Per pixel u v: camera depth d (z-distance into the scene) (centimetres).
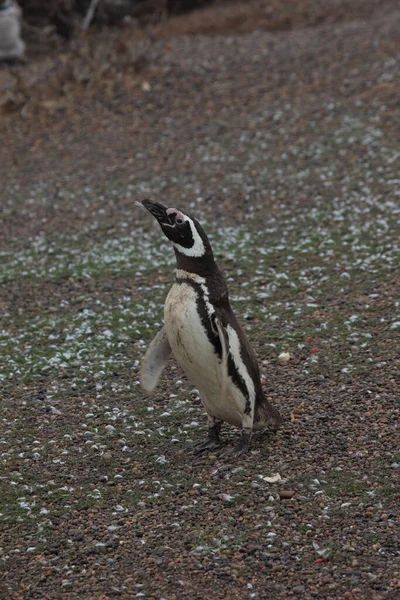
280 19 5766
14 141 4019
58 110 4253
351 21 5562
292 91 4134
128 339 2086
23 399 1812
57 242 2933
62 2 5581
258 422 1506
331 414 1630
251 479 1425
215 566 1220
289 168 3312
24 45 5566
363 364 1819
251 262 2523
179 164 3528
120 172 3538
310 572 1195
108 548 1280
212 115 3994
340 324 2033
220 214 3002
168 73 4472
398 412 1611
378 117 3647
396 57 4350
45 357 2008
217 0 6481
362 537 1262
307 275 2375
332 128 3628
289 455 1492
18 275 2623
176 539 1289
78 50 4775
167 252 2730
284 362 1873
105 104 4231
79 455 1568
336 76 4231
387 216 2722
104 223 3064
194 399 1764
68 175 3588
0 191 3509
